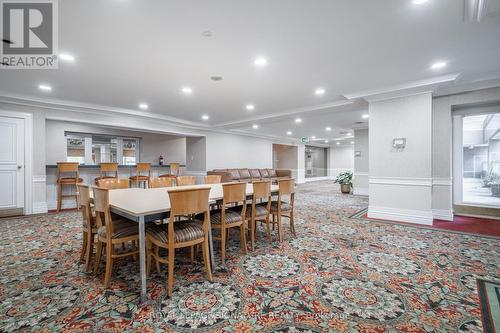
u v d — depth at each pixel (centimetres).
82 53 303
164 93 471
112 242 217
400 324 166
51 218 470
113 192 311
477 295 200
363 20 238
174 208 206
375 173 471
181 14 226
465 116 493
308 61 331
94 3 209
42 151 518
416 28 252
